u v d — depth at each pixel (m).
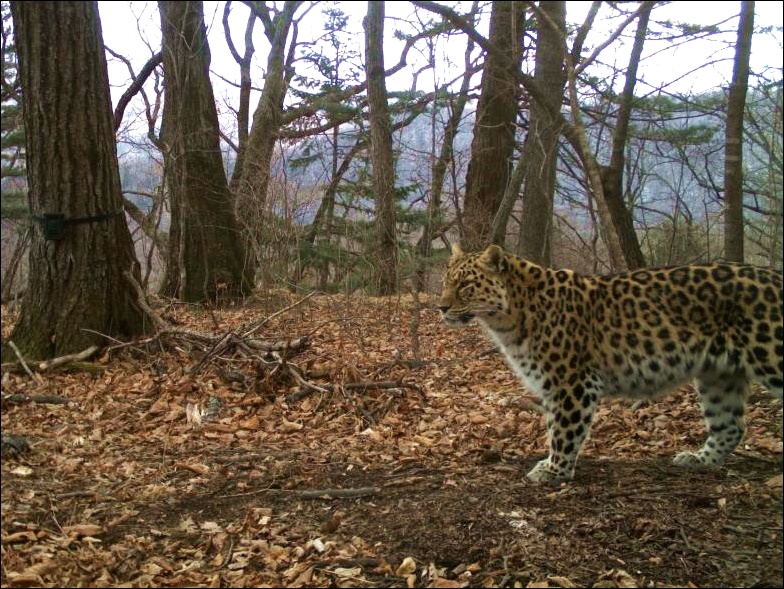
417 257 14.61
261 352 8.47
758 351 5.07
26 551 4.70
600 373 5.65
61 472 5.96
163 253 16.22
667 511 5.01
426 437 6.93
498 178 17.38
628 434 6.82
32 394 7.65
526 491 5.50
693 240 16.28
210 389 8.02
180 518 5.32
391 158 15.52
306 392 7.86
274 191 13.52
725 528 4.78
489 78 12.99
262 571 4.67
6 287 15.99
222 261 13.84
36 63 8.35
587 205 16.20
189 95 13.62
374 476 6.00
